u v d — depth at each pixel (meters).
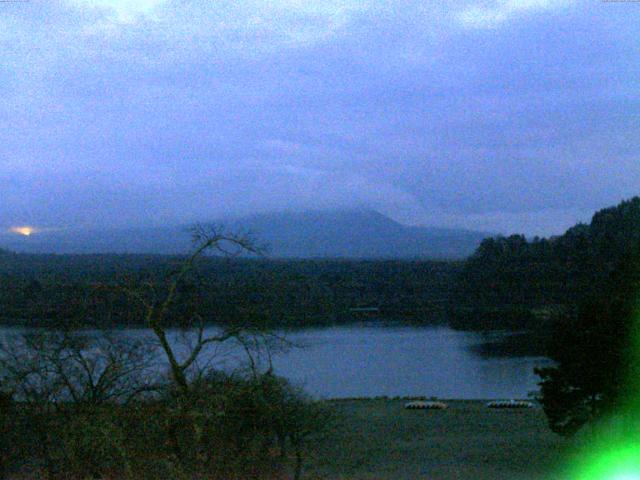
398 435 41.19
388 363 85.50
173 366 16.11
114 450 16.19
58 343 17.92
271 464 22.27
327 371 79.19
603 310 33.22
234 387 17.08
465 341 104.69
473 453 35.16
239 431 18.47
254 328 17.69
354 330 115.94
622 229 139.75
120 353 17.80
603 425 34.69
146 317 16.34
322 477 28.58
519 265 138.25
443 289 151.88
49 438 17.28
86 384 17.48
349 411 51.19
